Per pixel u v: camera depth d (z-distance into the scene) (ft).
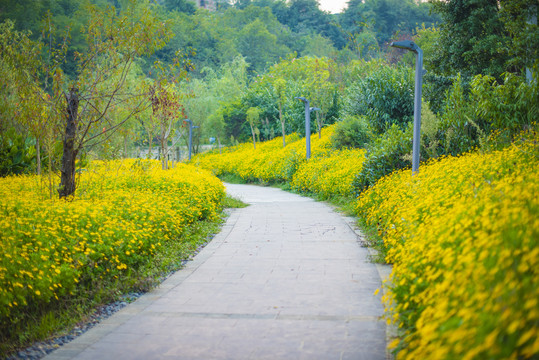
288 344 13.26
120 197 30.55
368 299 17.37
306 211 46.93
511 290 7.54
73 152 29.48
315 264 23.66
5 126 50.24
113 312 17.62
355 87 82.53
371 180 44.65
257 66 303.07
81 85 29.63
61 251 17.95
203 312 16.78
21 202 25.40
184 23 297.33
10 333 14.56
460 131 40.16
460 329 7.32
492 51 49.29
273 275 21.79
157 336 14.53
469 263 9.21
